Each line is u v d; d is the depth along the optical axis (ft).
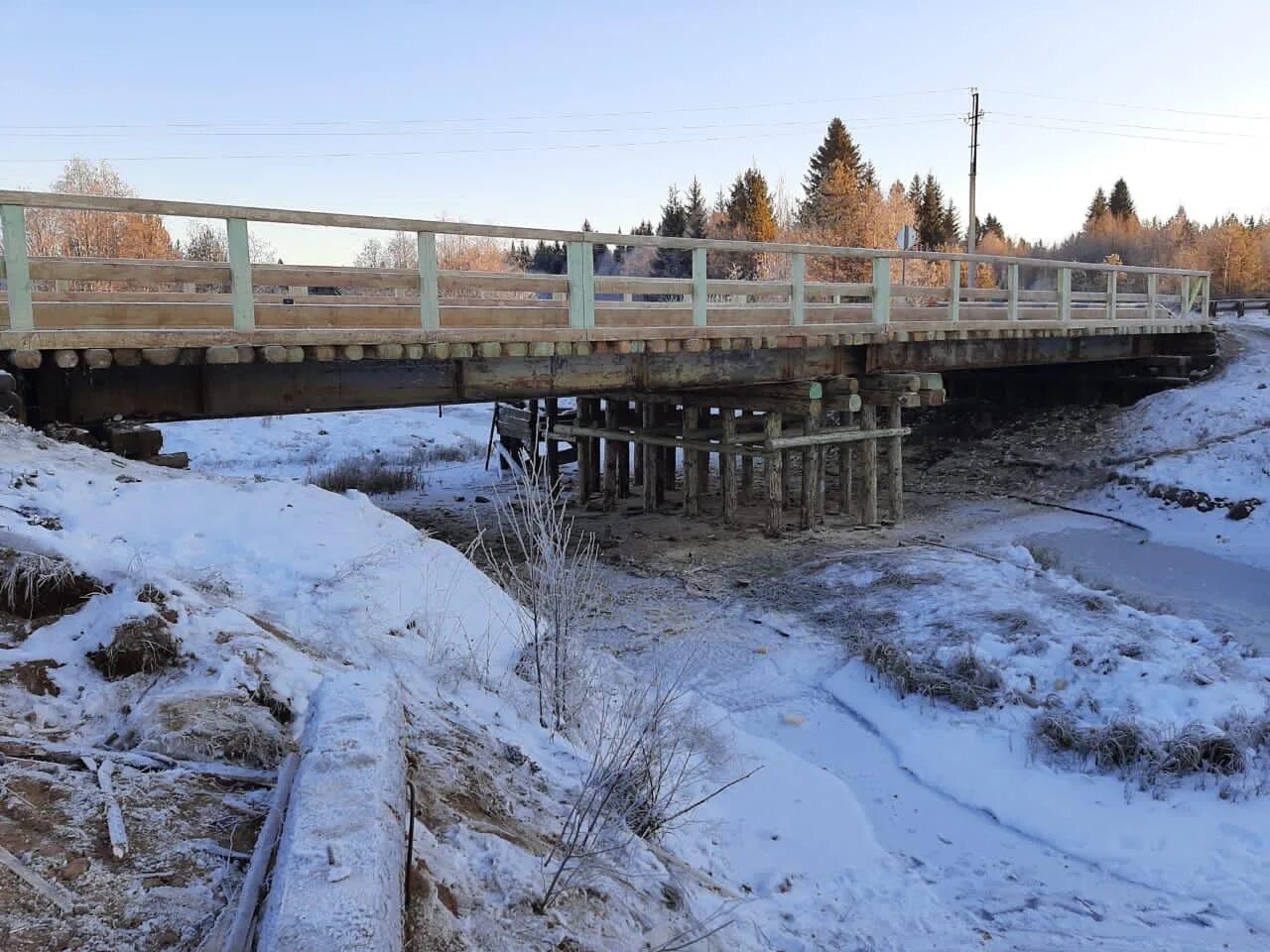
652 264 258.78
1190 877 18.70
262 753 11.80
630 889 12.67
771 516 50.88
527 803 13.47
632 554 46.91
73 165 174.91
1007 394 81.41
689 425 55.57
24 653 13.03
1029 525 55.01
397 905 7.90
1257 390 67.82
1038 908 17.74
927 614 35.04
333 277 31.63
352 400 35.01
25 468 20.20
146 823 9.73
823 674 30.86
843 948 15.38
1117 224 363.56
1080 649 29.73
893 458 54.80
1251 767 22.72
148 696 12.52
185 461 30.37
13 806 9.55
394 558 21.81
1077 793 22.29
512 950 9.55
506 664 19.83
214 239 210.38
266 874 8.73
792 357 49.62
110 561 14.97
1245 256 293.02
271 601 18.19
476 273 34.65
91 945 7.89
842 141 249.34
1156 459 61.21
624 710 19.48
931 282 242.99
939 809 22.16
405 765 10.73
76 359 26.94
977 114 151.84
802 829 19.98
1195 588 41.98
